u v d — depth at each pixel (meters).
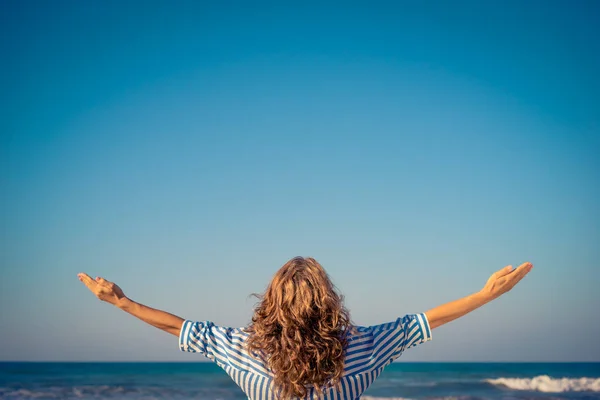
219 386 34.53
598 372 44.56
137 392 33.00
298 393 2.18
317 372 2.17
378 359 2.28
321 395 2.20
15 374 42.28
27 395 31.61
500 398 31.41
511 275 2.27
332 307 2.23
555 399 30.41
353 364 2.23
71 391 33.09
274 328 2.23
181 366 50.94
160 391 33.25
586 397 30.72
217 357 2.34
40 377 39.62
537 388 34.56
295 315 2.20
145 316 2.38
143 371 43.34
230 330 2.38
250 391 2.26
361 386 2.25
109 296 2.37
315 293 2.23
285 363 2.16
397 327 2.34
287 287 2.24
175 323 2.38
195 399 31.36
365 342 2.28
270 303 2.28
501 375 39.66
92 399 30.73
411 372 40.81
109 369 46.09
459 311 2.33
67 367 50.00
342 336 2.26
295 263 2.34
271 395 2.22
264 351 2.24
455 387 35.00
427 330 2.34
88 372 43.44
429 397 32.31
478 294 2.31
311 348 2.17
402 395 33.00
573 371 47.06
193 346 2.35
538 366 53.81
